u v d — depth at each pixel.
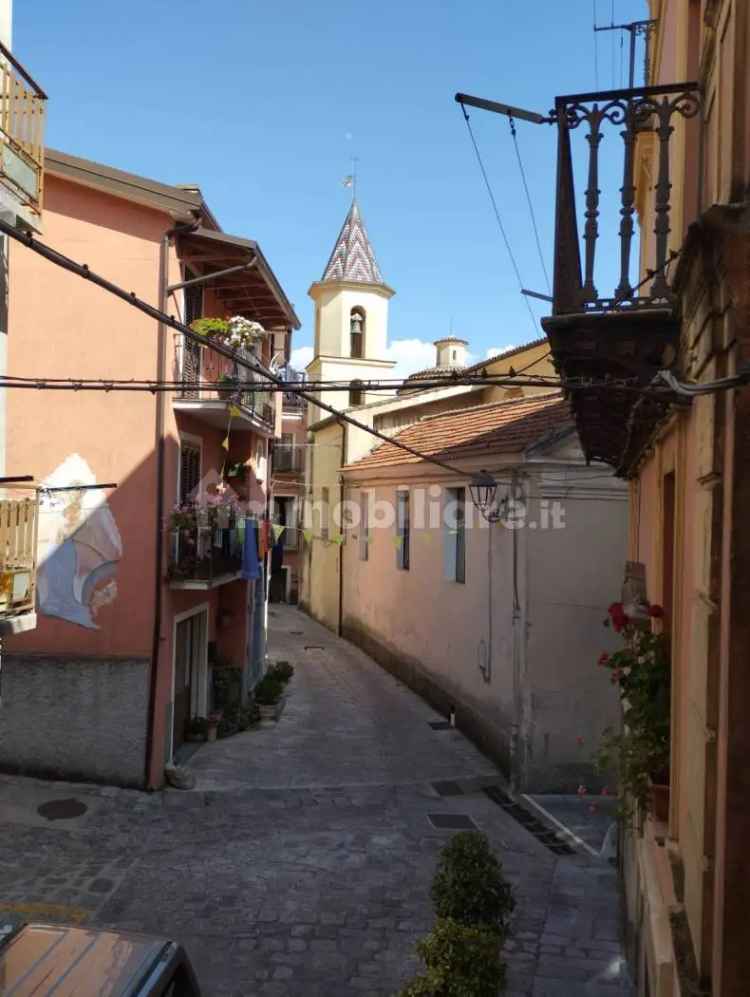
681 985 3.38
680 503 4.66
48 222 11.72
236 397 12.59
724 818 2.96
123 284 11.85
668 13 6.11
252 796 11.88
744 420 2.94
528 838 10.69
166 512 12.16
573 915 8.49
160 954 4.30
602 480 12.73
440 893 7.18
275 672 19.08
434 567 17.53
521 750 12.45
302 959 7.57
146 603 11.93
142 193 11.63
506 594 13.27
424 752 14.33
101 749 11.83
